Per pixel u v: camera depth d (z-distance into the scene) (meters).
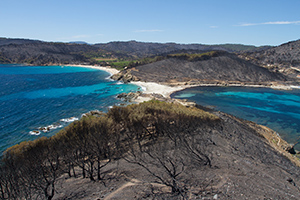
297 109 75.75
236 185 17.05
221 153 25.27
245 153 28.62
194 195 14.93
